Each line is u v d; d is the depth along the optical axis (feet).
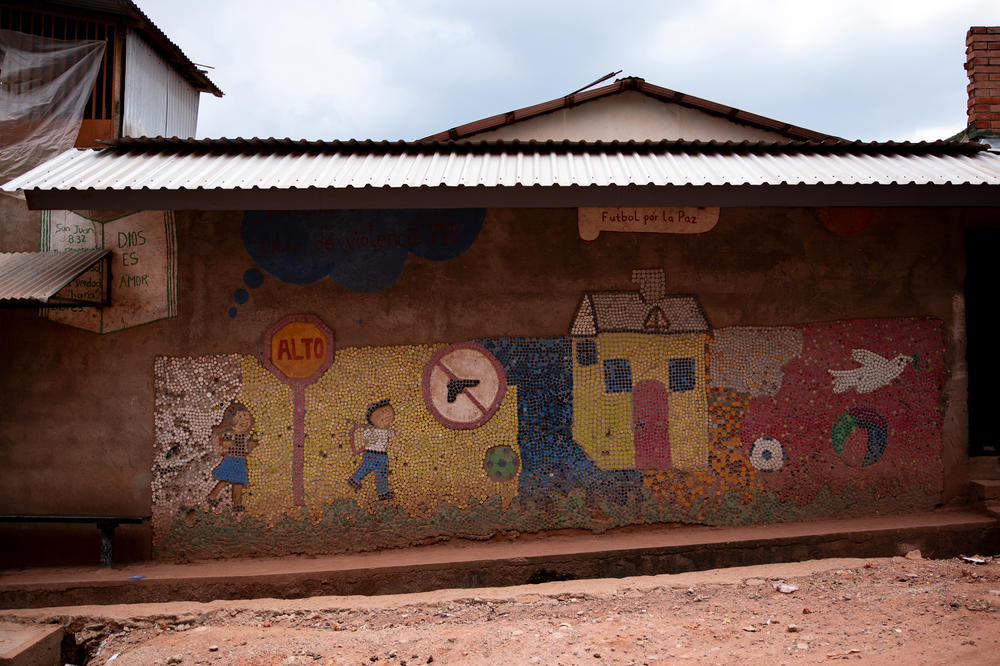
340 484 18.48
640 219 19.07
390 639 13.76
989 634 12.36
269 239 18.71
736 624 13.65
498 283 18.88
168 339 18.61
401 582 17.10
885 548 17.98
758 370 19.10
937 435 19.47
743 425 19.02
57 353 18.60
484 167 17.51
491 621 14.53
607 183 15.87
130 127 25.23
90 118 24.62
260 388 18.60
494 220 18.92
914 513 19.25
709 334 19.04
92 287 18.07
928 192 16.34
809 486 19.07
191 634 14.67
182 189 15.53
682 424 18.92
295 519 18.40
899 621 13.28
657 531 18.75
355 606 15.35
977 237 20.25
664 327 18.99
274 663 13.06
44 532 18.40
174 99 29.76
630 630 13.57
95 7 24.02
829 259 19.35
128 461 18.49
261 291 18.70
